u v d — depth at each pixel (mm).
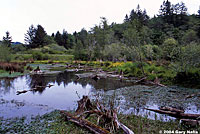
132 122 5355
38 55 53438
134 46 20469
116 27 76250
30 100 9039
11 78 18438
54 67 34969
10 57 31984
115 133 4496
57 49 78938
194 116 5762
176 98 8883
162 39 41125
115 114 4965
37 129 4922
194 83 12281
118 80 16953
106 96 9516
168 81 14125
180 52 14094
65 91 11594
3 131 4789
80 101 6535
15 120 5785
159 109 6902
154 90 11289
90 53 46375
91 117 5895
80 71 27266
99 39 48906
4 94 10656
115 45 36406
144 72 17891
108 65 30031
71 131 4758
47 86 13508
